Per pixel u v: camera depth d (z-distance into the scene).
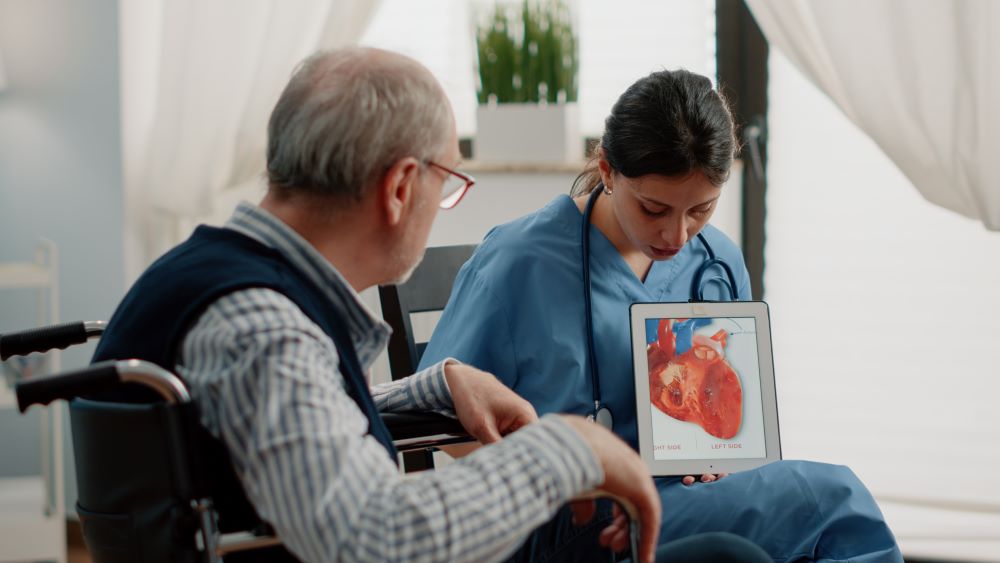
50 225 2.64
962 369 2.48
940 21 2.09
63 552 2.39
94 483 0.90
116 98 2.58
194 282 0.87
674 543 1.15
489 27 2.50
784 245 2.59
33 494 2.53
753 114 2.57
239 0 2.39
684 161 1.29
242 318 0.83
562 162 2.50
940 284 2.48
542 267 1.45
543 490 0.81
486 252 1.50
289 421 0.78
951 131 2.11
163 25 2.45
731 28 2.56
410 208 0.95
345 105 0.91
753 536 1.27
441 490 0.78
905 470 2.53
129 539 0.88
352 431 0.80
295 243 0.93
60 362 2.65
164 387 0.82
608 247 1.46
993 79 2.06
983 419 2.47
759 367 1.35
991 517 2.46
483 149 2.54
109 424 0.86
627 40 2.63
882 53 2.13
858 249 2.53
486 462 0.82
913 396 2.52
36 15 2.60
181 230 2.64
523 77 2.51
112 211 2.62
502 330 1.43
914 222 2.49
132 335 0.88
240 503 0.90
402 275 1.00
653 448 1.32
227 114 2.43
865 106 2.16
